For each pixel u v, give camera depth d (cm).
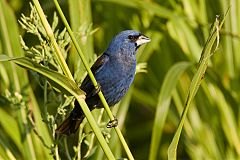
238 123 1206
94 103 972
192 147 1228
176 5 1265
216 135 1220
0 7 1052
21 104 963
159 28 1241
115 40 997
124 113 1089
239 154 1205
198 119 1226
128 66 995
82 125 892
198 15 1232
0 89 1102
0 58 741
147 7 1181
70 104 911
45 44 862
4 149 1021
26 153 1007
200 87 1209
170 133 1474
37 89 1372
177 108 1225
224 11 1216
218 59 1228
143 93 1378
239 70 1217
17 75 1026
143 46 1173
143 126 1546
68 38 863
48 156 1005
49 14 1366
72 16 1031
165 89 1040
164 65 1274
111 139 1045
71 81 758
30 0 1343
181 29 1203
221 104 1205
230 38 1214
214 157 1216
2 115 1075
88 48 988
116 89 992
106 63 987
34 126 940
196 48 1227
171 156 750
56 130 881
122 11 1291
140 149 1545
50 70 755
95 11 1314
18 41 1046
